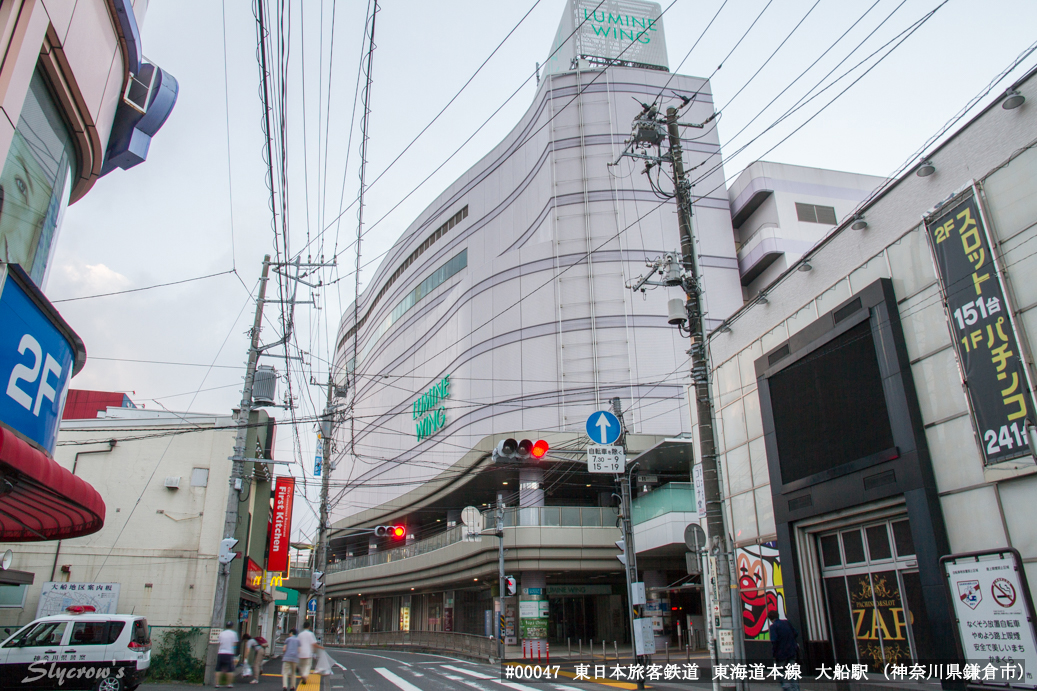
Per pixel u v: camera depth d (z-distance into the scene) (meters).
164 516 19.11
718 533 11.20
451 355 44.16
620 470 15.04
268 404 21.95
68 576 17.98
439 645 36.16
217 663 15.51
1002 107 10.70
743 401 17.70
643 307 36.69
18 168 7.23
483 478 36.75
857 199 39.91
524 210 43.34
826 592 14.58
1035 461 9.66
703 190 39.69
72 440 19.17
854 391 13.59
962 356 11.06
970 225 11.08
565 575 33.38
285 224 10.98
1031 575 9.64
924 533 11.43
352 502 58.97
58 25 7.30
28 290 6.88
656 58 45.06
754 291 39.50
